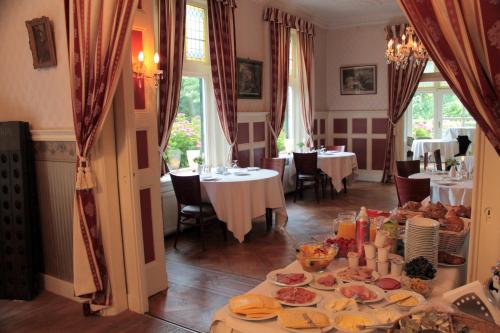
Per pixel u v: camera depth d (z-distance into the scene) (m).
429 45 1.74
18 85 3.56
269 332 1.44
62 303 3.37
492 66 1.60
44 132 3.36
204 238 4.95
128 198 3.12
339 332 1.42
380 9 7.83
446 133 9.13
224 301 3.31
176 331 2.88
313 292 1.69
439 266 1.94
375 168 8.72
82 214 3.03
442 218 2.24
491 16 1.57
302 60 7.84
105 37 2.80
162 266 3.54
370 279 1.79
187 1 5.46
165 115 4.94
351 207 6.45
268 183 4.90
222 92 5.82
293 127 8.09
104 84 2.86
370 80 8.52
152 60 3.39
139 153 3.34
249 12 6.56
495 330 1.25
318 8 7.71
